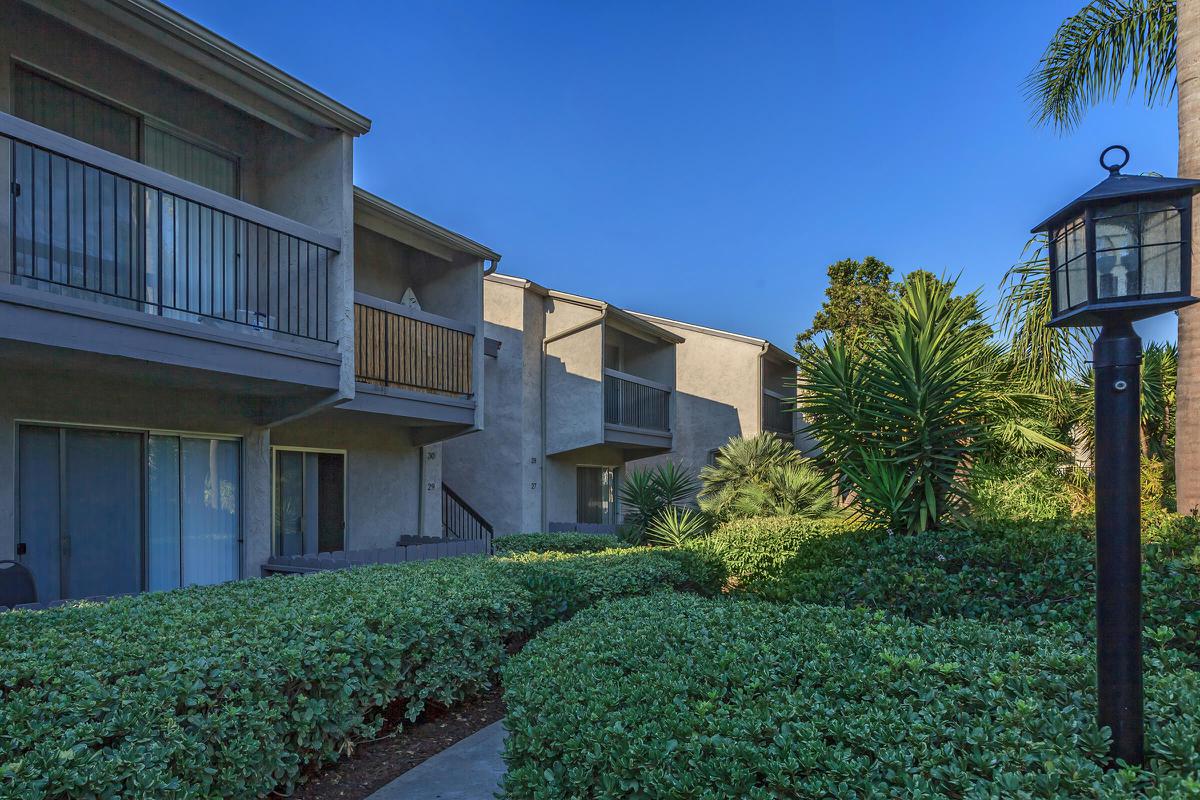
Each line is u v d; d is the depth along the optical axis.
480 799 3.87
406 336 9.58
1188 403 5.80
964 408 5.78
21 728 2.77
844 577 4.86
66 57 7.03
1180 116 6.09
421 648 4.84
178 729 3.08
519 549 11.23
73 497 7.04
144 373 6.74
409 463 11.55
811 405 6.72
